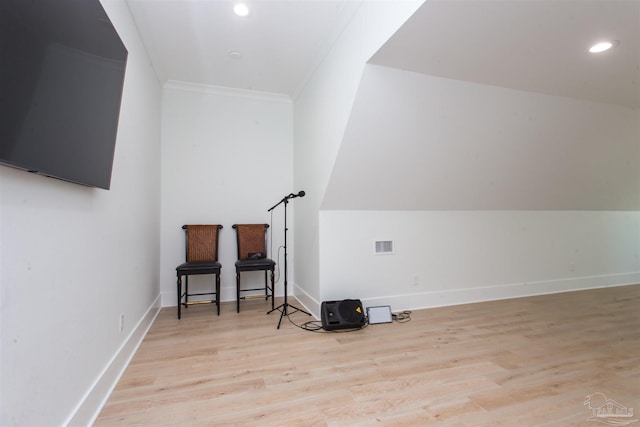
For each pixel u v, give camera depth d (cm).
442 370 193
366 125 233
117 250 181
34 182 101
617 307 328
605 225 427
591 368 196
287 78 324
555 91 253
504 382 179
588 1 149
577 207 403
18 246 92
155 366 196
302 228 342
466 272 342
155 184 296
